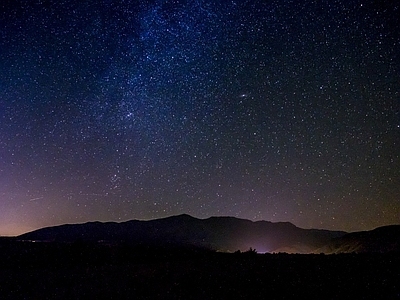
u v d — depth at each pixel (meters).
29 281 11.75
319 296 9.62
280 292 10.04
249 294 9.91
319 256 16.75
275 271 12.71
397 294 9.55
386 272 12.07
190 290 10.38
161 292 10.22
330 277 11.55
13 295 10.02
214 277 11.91
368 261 14.23
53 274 13.03
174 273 12.83
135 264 16.22
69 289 10.62
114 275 12.71
